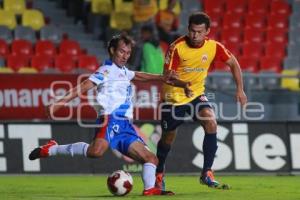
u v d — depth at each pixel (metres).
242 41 68.88
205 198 28.25
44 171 44.78
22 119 46.09
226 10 70.62
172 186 36.28
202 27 29.48
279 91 56.56
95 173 45.31
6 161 44.44
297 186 36.56
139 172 45.88
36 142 44.84
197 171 46.22
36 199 27.95
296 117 56.84
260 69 66.69
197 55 30.31
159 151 31.23
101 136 28.19
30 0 67.56
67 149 29.05
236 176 45.19
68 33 65.38
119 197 28.42
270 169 46.88
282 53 68.88
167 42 60.62
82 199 27.59
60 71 59.25
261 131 47.09
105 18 66.12
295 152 47.38
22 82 46.28
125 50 27.91
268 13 71.38
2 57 60.59
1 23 64.75
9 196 29.66
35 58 60.91
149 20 61.31
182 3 69.75
